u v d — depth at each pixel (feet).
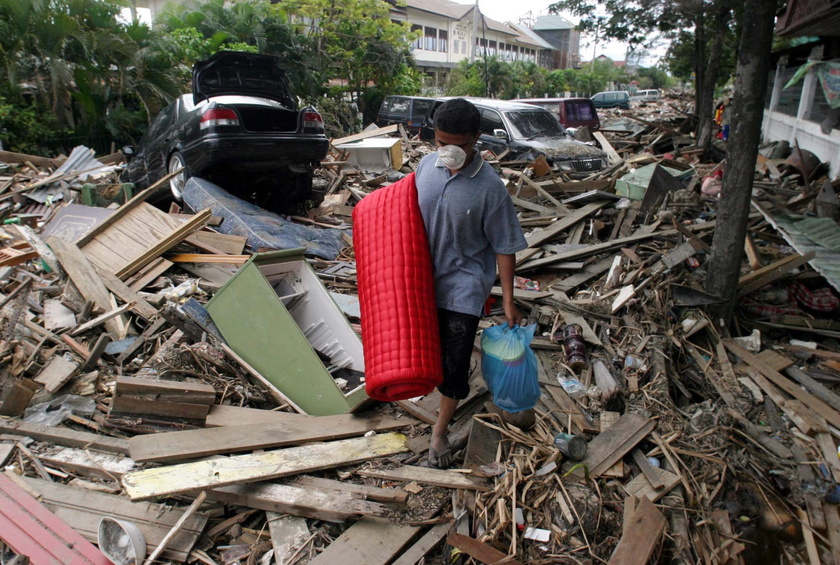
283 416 10.58
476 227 8.36
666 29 43.37
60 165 32.32
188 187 21.17
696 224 22.18
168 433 9.52
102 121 39.60
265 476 8.82
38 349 11.77
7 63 35.53
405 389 8.04
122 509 8.45
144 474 8.50
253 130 22.36
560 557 8.38
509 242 8.48
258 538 8.34
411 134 49.80
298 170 24.08
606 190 28.55
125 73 39.34
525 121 37.63
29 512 8.18
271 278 12.54
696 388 13.67
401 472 9.46
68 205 20.39
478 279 8.65
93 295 14.12
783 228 20.06
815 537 9.85
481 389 11.73
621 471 9.90
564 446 9.92
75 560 7.51
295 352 11.12
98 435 9.82
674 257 16.93
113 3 40.50
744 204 14.88
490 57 109.91
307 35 62.80
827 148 35.58
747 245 18.49
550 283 18.20
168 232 17.12
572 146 35.65
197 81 24.16
